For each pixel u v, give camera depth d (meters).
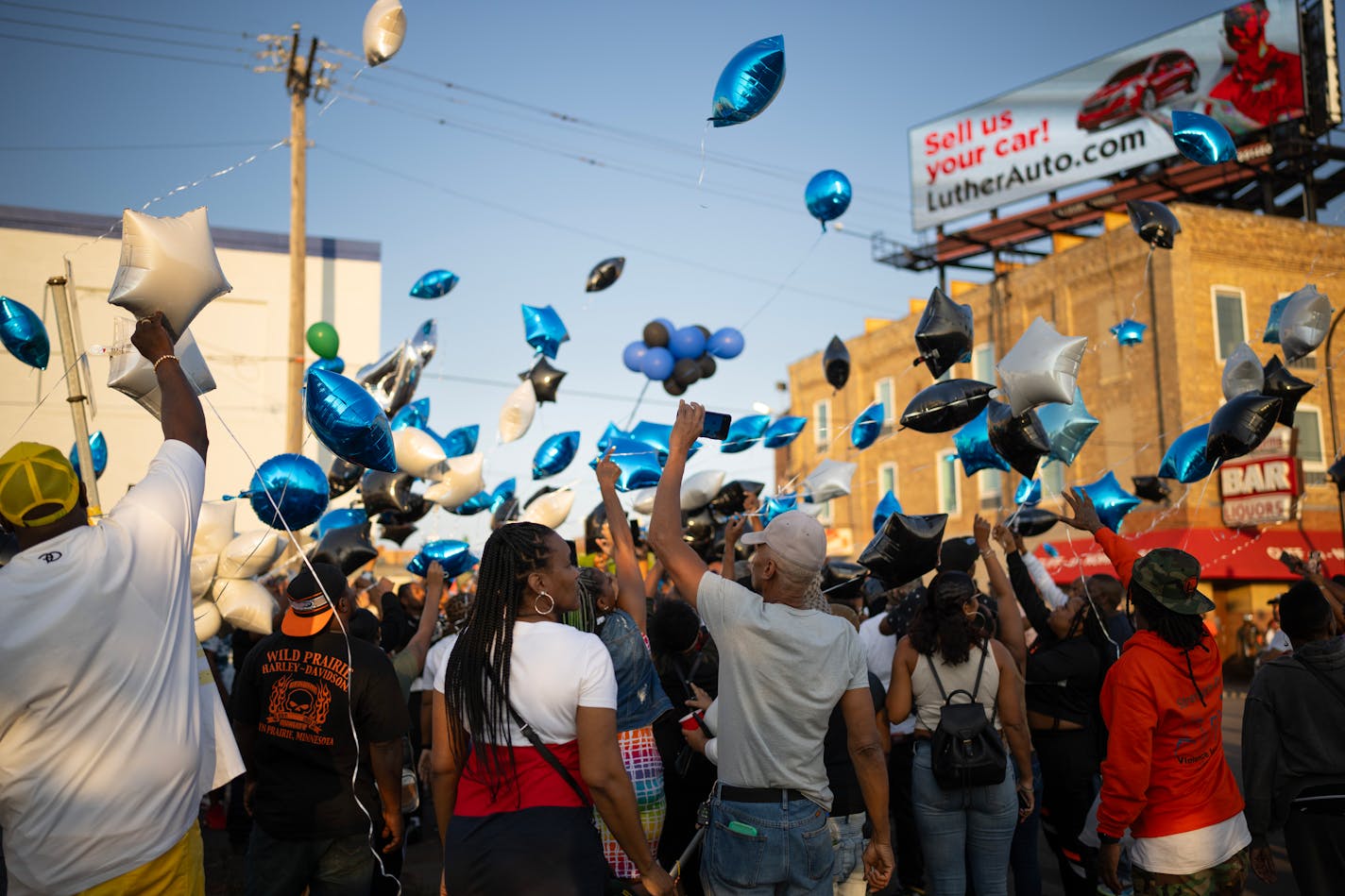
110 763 2.46
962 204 29.91
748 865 3.16
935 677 4.50
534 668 2.79
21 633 2.39
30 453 2.57
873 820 3.31
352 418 4.01
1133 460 23.33
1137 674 3.53
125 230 2.86
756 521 6.02
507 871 2.68
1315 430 22.91
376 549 5.81
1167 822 3.54
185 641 2.67
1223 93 25.56
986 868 4.39
